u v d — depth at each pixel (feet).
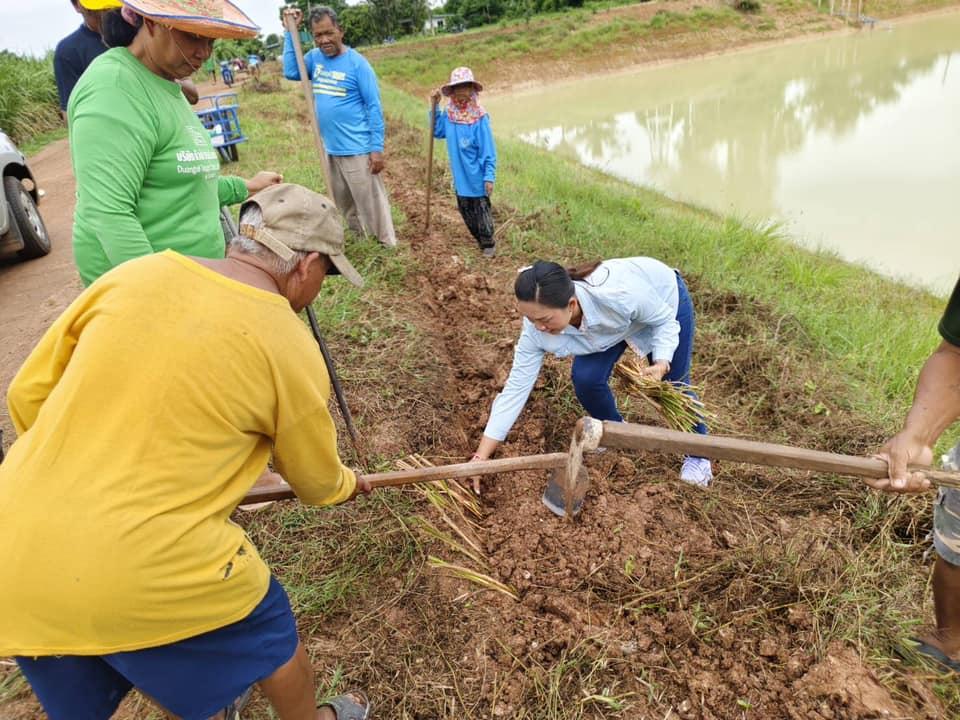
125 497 4.80
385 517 10.25
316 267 5.97
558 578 9.43
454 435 12.60
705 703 7.91
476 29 142.61
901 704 7.86
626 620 8.87
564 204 27.12
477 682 8.19
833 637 8.50
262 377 5.18
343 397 11.43
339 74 18.38
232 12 8.46
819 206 38.99
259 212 5.63
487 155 19.81
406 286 18.21
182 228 8.87
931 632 8.64
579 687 8.10
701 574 9.31
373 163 19.11
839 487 11.09
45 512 4.77
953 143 48.26
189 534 5.05
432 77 105.60
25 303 17.46
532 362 10.47
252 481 5.71
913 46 96.43
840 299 20.72
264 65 107.24
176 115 8.57
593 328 9.83
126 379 4.86
